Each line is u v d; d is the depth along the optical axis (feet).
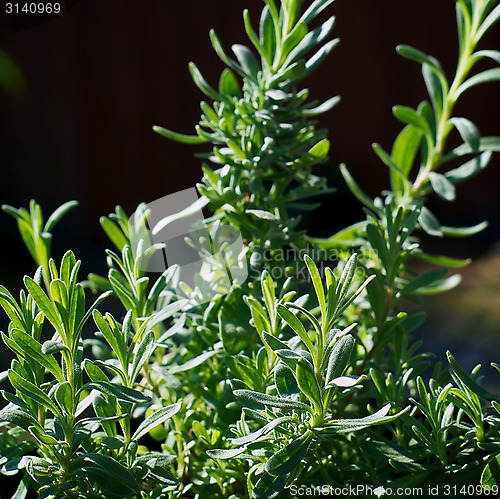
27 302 3.73
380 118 29.76
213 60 27.63
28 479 3.80
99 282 4.22
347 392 3.80
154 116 28.19
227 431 3.95
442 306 20.27
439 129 4.63
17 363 3.71
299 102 4.23
